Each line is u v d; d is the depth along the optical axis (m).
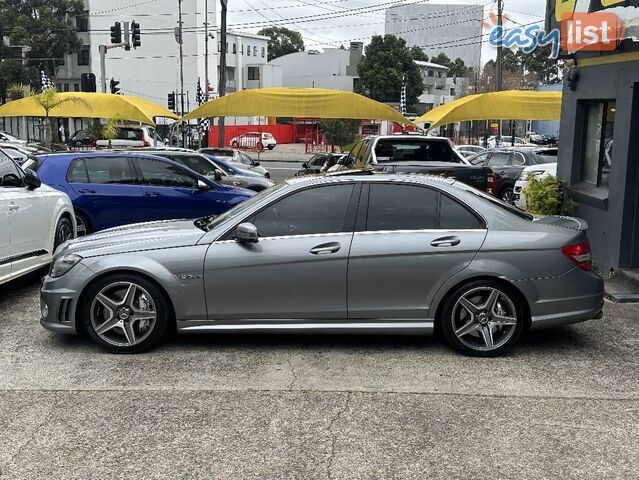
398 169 11.00
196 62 63.97
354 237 5.59
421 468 3.85
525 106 15.76
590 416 4.58
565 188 10.24
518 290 5.60
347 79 77.62
